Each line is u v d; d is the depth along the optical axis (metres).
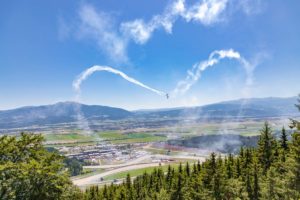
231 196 59.22
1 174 27.59
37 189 28.83
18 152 31.61
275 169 51.66
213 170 66.19
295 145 35.03
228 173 70.75
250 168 63.72
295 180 36.09
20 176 27.94
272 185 49.28
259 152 66.38
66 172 32.25
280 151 58.94
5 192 27.91
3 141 30.14
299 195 38.28
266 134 66.56
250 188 57.81
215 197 59.91
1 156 30.41
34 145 32.81
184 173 87.69
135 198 93.00
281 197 47.34
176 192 76.62
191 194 70.31
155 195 86.00
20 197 28.22
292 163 35.47
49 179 29.42
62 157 32.44
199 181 68.12
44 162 29.48
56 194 31.03
